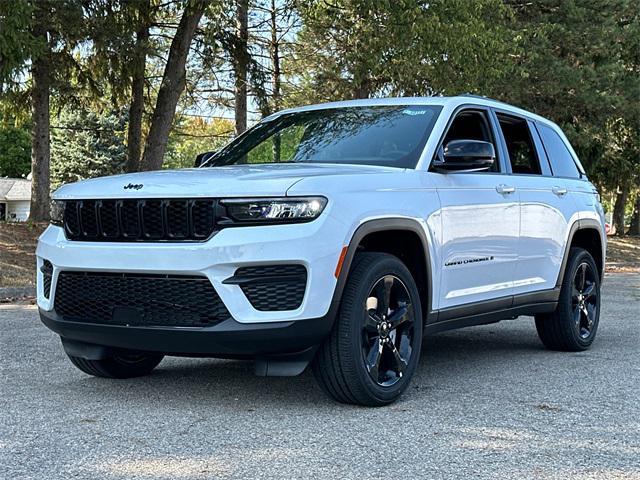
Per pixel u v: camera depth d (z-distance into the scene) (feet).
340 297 14.46
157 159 59.72
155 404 15.71
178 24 62.49
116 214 14.76
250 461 11.94
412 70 61.62
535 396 16.67
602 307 35.91
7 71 46.11
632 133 105.09
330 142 18.65
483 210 18.51
